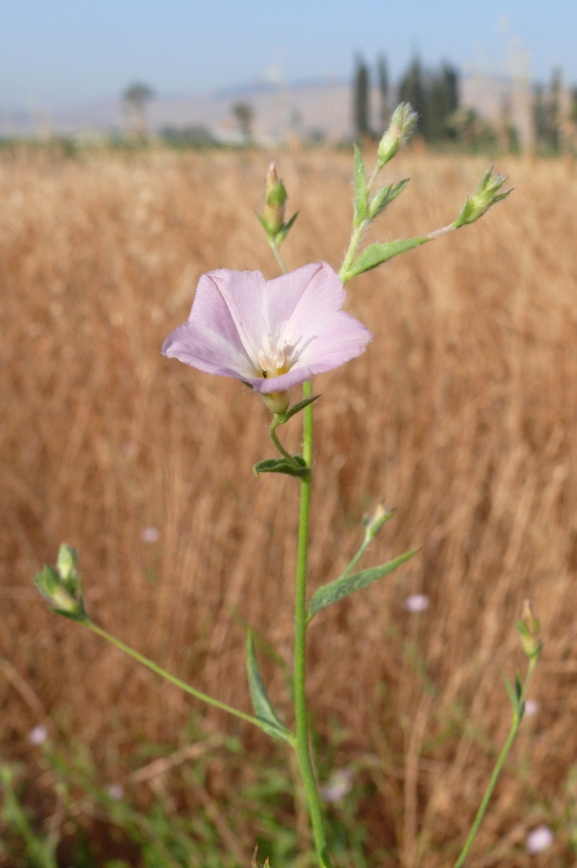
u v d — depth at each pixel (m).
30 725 0.39
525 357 0.54
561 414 0.50
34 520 0.49
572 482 0.45
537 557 0.41
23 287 0.68
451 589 0.41
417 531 0.43
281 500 0.46
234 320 0.21
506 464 0.46
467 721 0.36
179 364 0.58
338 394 0.54
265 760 0.38
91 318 0.62
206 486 0.47
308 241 0.70
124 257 0.70
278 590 0.43
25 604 0.43
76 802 0.36
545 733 0.36
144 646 0.39
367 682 0.39
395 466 0.48
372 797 0.37
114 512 0.44
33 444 0.52
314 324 0.21
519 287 0.60
